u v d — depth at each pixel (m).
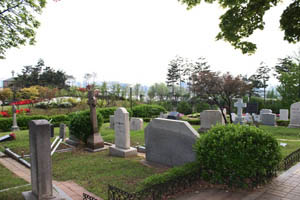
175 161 7.48
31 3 8.38
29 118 20.17
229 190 5.27
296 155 7.59
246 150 5.12
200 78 19.75
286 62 39.31
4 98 32.16
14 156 9.66
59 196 4.77
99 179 6.41
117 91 35.50
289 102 25.39
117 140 9.84
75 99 30.64
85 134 10.96
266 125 19.14
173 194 5.05
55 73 58.22
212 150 5.56
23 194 4.91
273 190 5.22
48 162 4.60
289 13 6.38
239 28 7.58
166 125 7.77
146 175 6.70
